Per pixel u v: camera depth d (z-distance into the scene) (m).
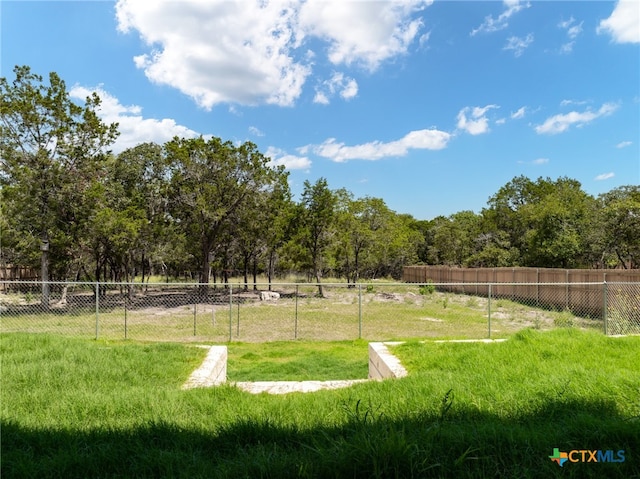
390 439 2.56
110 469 2.75
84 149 20.34
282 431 3.28
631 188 27.50
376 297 24.83
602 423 3.06
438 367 5.89
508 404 3.92
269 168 24.97
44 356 6.36
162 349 7.55
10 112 19.00
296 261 27.41
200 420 3.77
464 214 51.72
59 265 22.39
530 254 28.53
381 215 40.06
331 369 8.83
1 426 3.45
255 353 10.41
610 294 14.80
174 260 29.09
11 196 19.17
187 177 23.80
